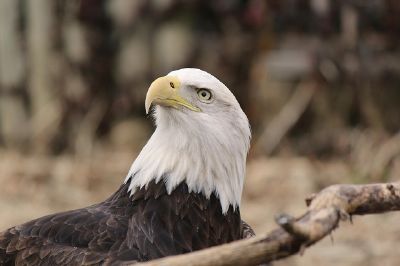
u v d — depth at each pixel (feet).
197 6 53.31
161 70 53.36
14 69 53.83
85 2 53.06
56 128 53.52
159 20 53.42
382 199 20.34
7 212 44.11
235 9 53.06
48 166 49.98
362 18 54.29
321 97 53.57
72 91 53.67
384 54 54.44
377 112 53.52
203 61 53.52
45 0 53.78
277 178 48.37
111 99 54.19
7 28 53.88
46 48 53.93
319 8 52.80
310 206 19.70
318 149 53.06
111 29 54.13
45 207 45.37
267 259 18.45
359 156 50.88
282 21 54.29
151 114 27.09
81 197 46.83
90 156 51.57
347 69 53.21
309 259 38.81
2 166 49.73
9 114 53.78
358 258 39.09
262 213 44.19
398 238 41.16
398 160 49.80
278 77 53.36
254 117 53.01
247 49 52.90
